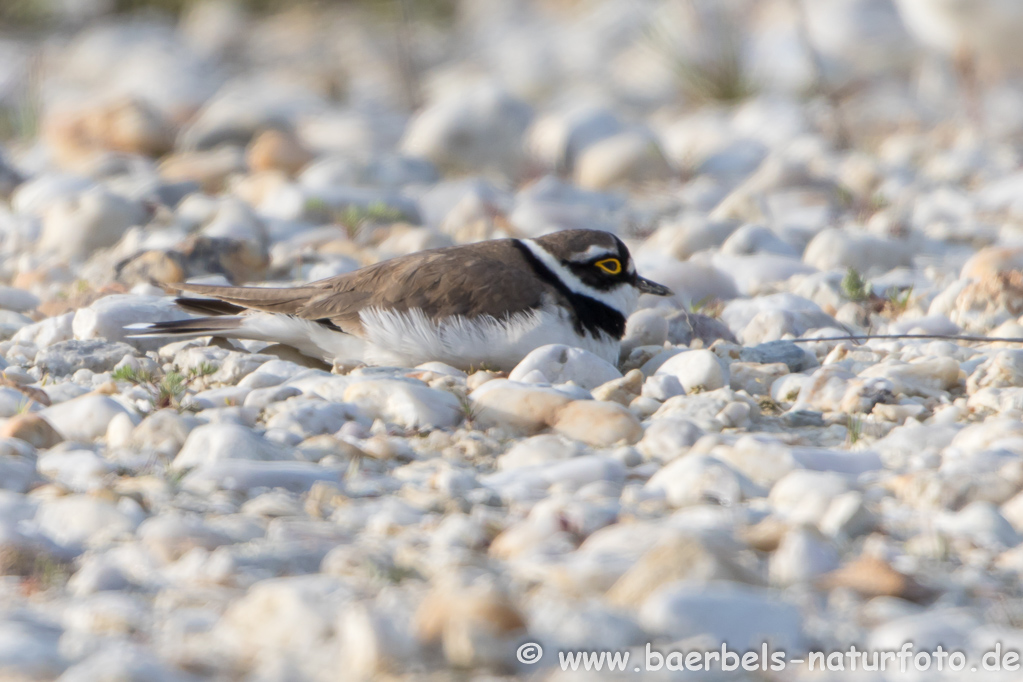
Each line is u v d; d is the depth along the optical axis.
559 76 35.09
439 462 7.47
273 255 14.75
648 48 33.84
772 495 6.64
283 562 5.59
